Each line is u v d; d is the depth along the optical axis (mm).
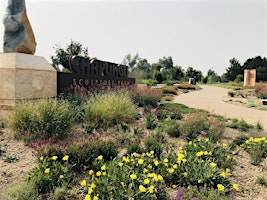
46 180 2758
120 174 2750
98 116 5953
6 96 5969
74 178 3119
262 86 22938
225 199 2641
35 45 7172
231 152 4465
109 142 3953
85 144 3754
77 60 8930
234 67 52500
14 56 6121
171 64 70062
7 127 5297
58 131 4664
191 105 12766
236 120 7926
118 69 12938
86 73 9602
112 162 3211
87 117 5953
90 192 2416
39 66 6793
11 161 3578
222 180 3021
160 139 4703
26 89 6219
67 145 3725
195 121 5590
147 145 4312
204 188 2746
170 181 3080
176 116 7504
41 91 6812
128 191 2439
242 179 3354
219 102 15180
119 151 4109
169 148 4480
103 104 6285
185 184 2967
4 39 6672
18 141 4461
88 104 6535
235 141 5113
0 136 4672
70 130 5043
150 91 11133
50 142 4121
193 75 52812
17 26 6543
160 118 7203
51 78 7301
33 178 2740
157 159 3473
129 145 4176
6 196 2477
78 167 3314
